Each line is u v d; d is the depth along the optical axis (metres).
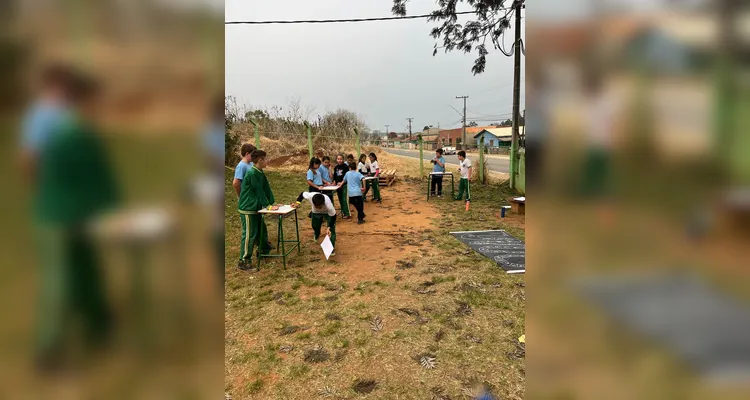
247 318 3.51
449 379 2.58
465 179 9.34
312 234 6.48
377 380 2.59
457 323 3.30
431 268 4.66
